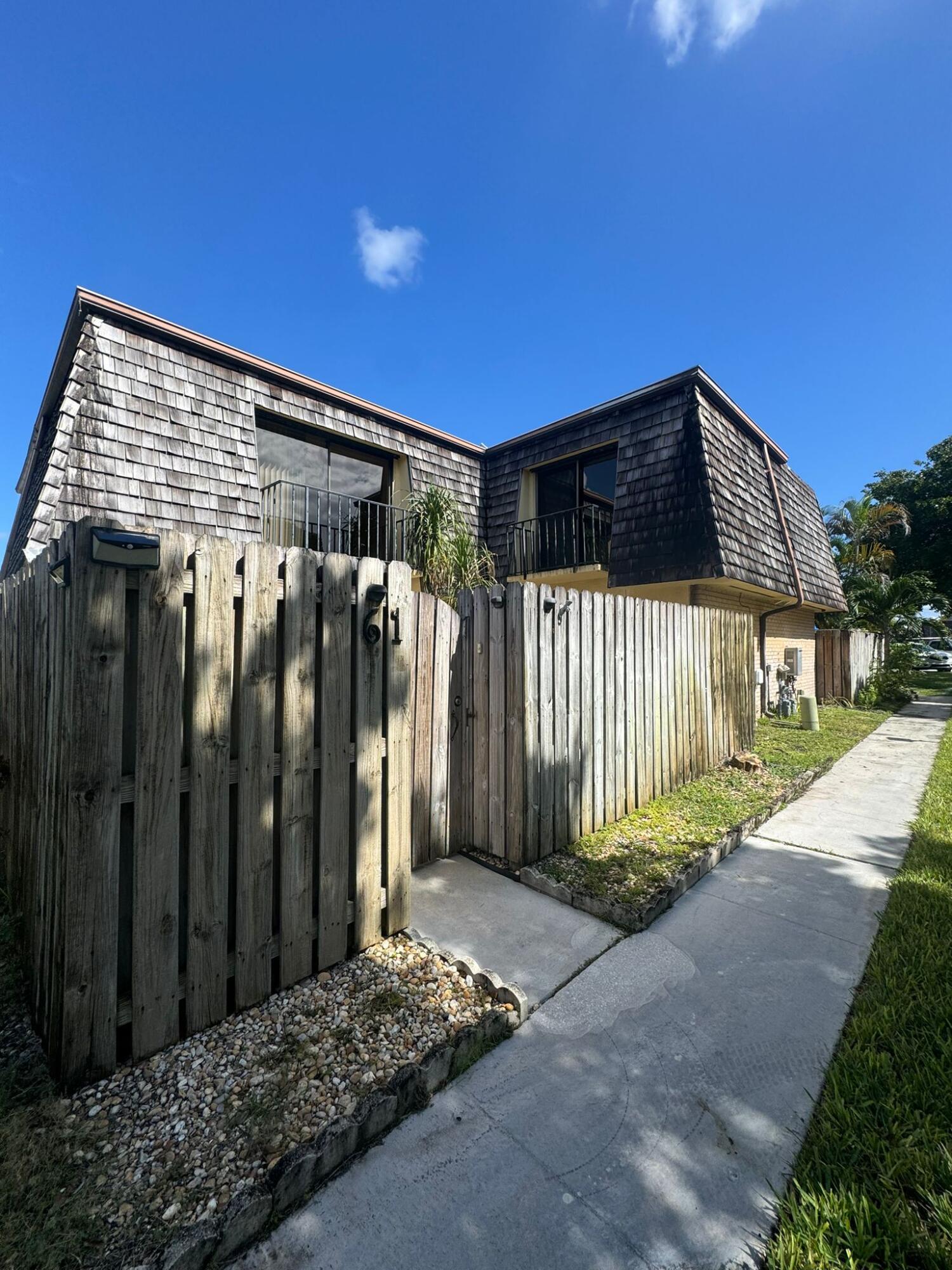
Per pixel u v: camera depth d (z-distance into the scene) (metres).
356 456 8.71
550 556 9.54
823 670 12.40
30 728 2.38
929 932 2.64
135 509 5.55
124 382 5.71
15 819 2.77
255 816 2.04
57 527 5.08
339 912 2.34
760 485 9.04
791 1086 1.77
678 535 7.27
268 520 7.52
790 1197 1.39
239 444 6.56
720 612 6.00
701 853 3.54
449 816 3.64
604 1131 1.60
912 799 5.00
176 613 1.83
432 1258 1.25
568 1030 2.03
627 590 8.45
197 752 1.88
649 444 7.91
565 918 2.82
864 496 18.88
